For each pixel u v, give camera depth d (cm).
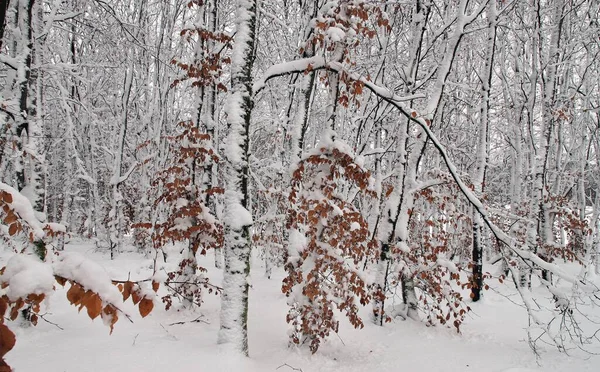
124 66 1334
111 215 1400
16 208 211
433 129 721
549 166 1397
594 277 1110
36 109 680
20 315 517
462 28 692
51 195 2038
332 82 564
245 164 498
